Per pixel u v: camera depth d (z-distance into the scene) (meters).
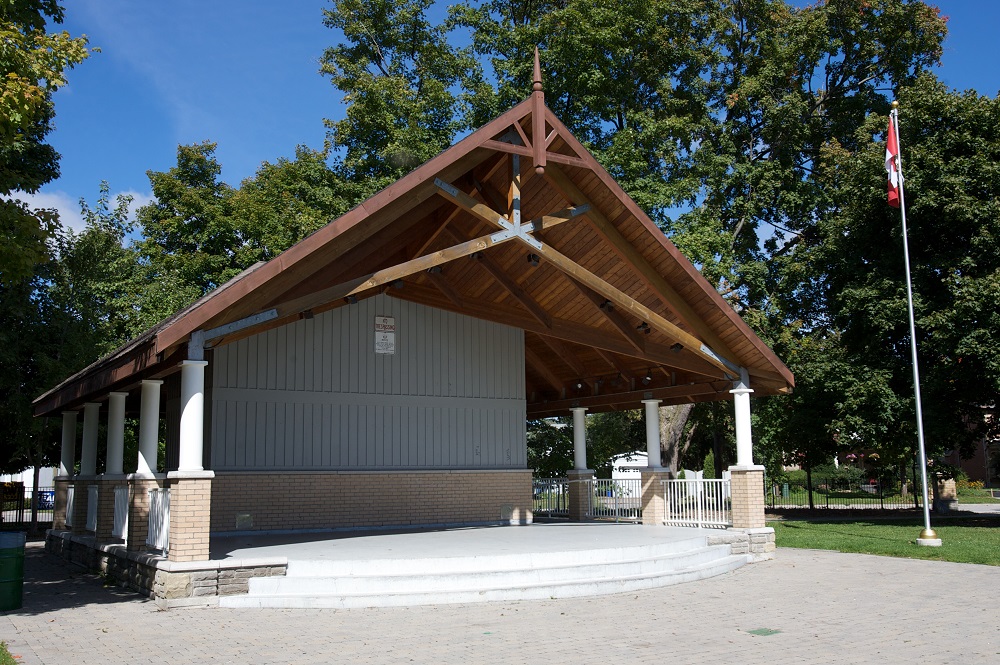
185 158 33.62
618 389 20.20
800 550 17.95
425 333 17.92
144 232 33.22
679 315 15.52
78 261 27.66
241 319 11.40
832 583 12.79
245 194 31.61
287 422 16.09
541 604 10.83
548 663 7.66
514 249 15.46
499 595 11.05
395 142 28.56
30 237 11.72
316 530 16.02
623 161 28.45
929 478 30.83
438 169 12.13
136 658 7.86
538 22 29.84
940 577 13.49
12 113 10.98
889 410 23.75
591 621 9.71
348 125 30.27
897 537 19.98
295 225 30.12
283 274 11.59
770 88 31.77
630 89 29.86
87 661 7.74
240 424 15.62
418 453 17.47
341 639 8.72
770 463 37.66
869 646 8.41
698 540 14.64
